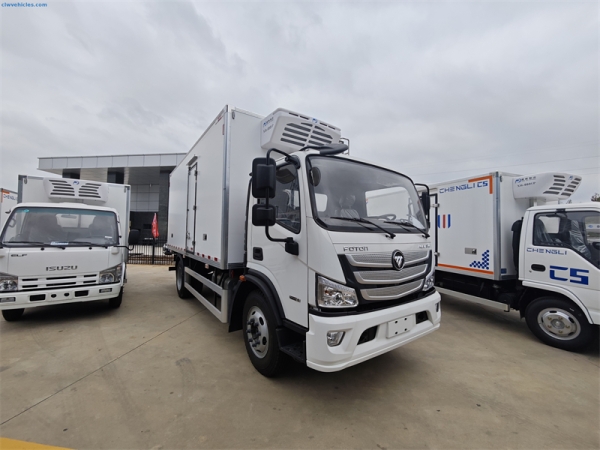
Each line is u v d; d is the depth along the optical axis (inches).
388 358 158.2
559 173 197.8
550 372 145.2
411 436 97.7
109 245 219.5
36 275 189.0
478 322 225.9
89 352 158.9
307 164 116.0
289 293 115.6
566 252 173.5
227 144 156.2
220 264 158.2
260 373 137.6
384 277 112.3
